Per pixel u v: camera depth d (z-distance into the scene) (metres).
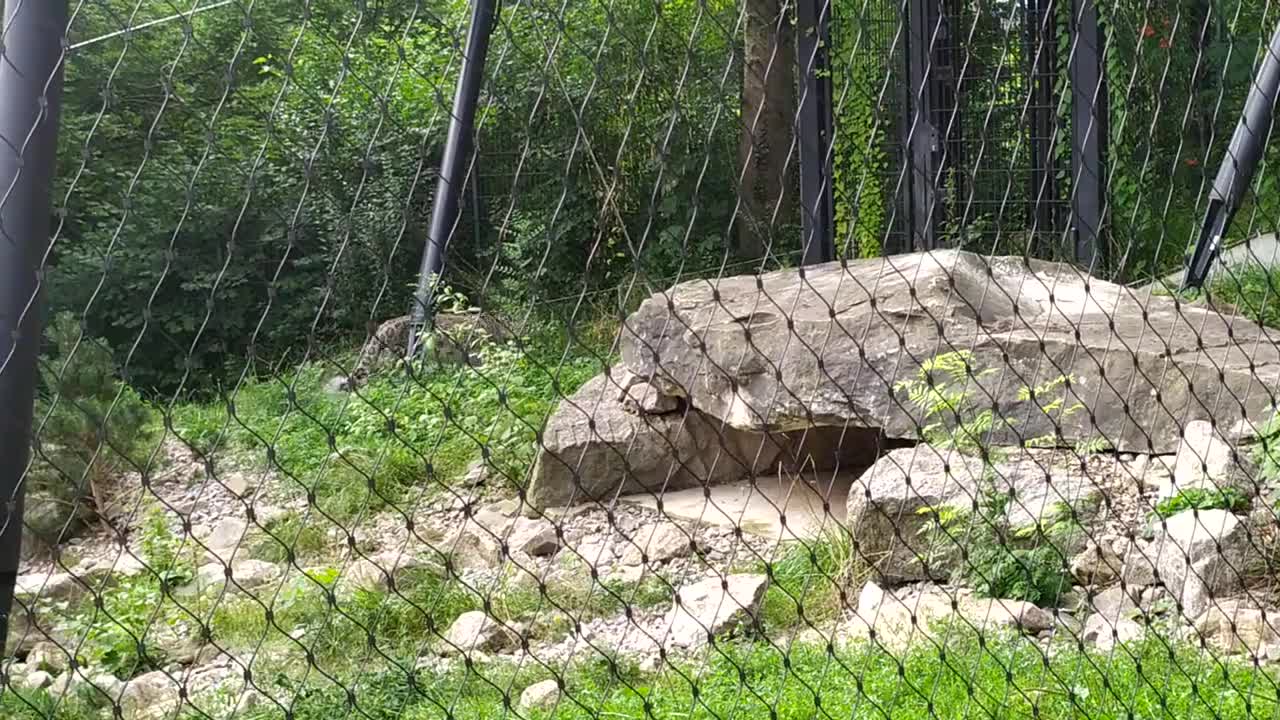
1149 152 3.21
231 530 7.16
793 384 6.70
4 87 2.67
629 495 7.43
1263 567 4.82
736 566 6.22
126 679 5.21
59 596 6.04
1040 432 6.23
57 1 2.67
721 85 2.55
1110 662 3.85
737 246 9.94
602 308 8.44
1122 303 6.85
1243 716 3.61
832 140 2.62
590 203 7.91
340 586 5.97
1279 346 3.53
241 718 4.52
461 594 5.89
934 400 5.91
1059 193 7.00
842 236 7.59
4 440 2.82
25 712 4.27
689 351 7.09
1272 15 6.59
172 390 11.24
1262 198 7.66
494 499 7.44
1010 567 5.20
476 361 8.39
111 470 7.70
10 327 2.78
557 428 7.46
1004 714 3.55
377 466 2.42
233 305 11.23
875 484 5.73
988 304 6.65
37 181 2.73
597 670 4.74
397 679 4.74
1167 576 5.05
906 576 5.54
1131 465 6.03
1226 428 5.82
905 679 3.29
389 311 8.84
